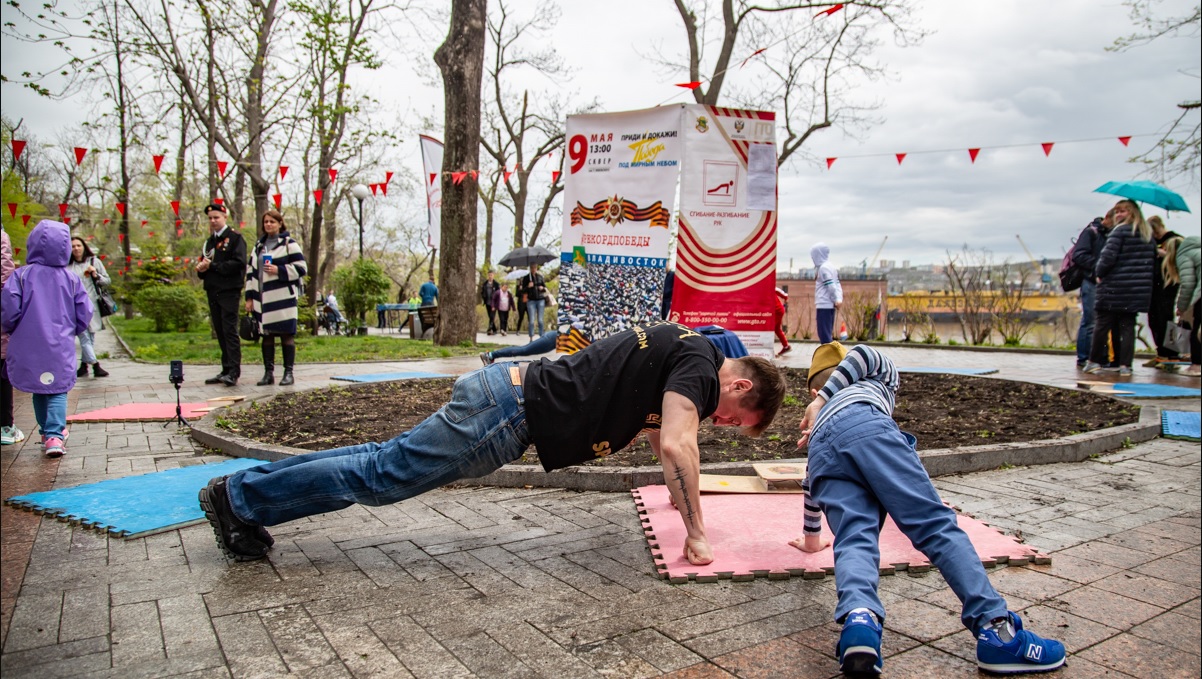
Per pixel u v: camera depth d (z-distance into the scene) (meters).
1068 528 3.65
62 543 3.31
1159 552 3.31
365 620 2.55
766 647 2.37
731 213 6.40
